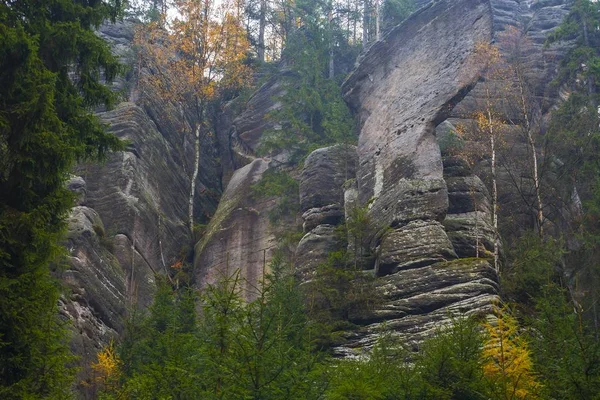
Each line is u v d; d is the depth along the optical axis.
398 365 18.69
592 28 37.25
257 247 33.78
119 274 29.17
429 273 26.56
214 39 42.03
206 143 42.59
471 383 16.69
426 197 29.08
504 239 30.03
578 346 16.11
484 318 24.17
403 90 35.00
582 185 31.84
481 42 33.41
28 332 14.46
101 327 26.03
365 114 37.09
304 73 42.25
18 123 15.87
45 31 18.77
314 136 38.56
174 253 34.38
